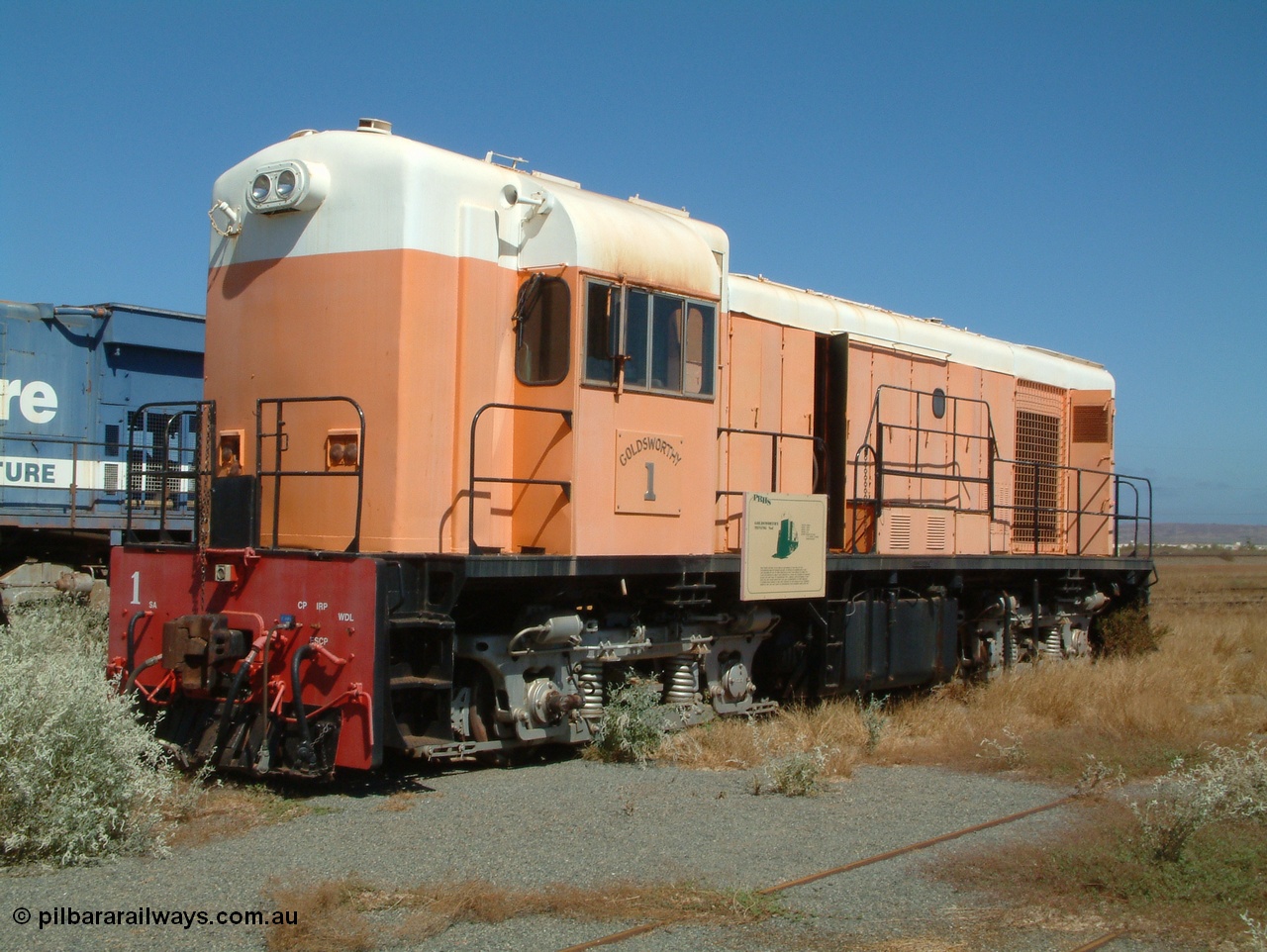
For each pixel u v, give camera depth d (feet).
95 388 61.26
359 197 27.78
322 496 27.94
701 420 32.12
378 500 27.22
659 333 30.71
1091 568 50.78
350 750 24.39
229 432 29.45
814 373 39.45
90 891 18.20
